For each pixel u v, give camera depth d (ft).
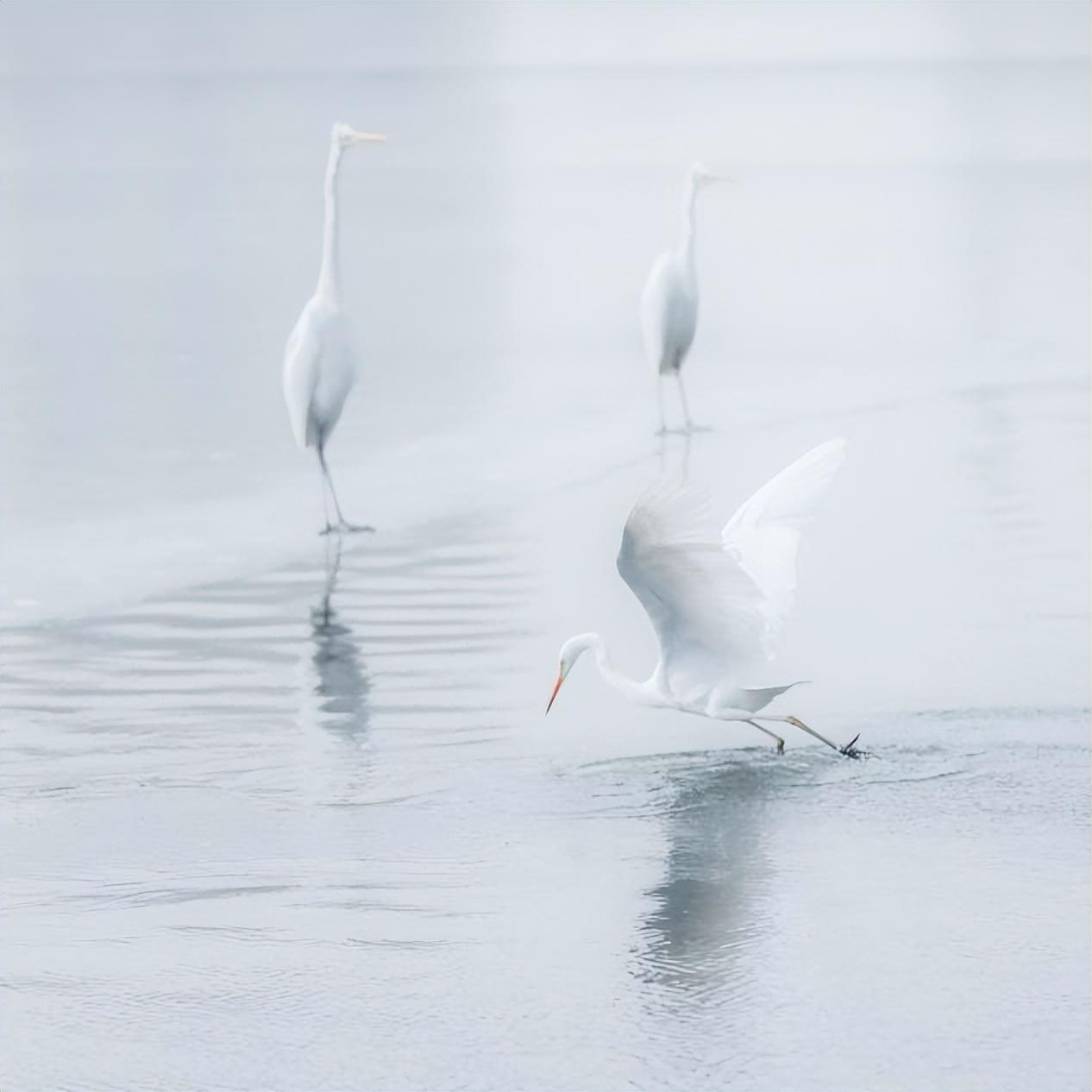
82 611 49.26
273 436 76.18
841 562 51.70
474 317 114.32
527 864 30.53
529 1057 23.77
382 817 33.01
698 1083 22.97
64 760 36.65
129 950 27.37
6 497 64.54
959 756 35.55
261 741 37.73
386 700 40.55
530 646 44.93
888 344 99.60
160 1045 24.32
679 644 33.73
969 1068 23.21
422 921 28.22
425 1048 24.06
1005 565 51.16
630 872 30.01
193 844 31.81
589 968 26.37
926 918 27.81
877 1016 24.64
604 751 36.60
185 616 48.60
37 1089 23.25
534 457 70.79
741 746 36.60
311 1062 23.77
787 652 43.09
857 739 36.60
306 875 30.25
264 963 26.81
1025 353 94.58
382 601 49.73
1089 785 33.73
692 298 75.72
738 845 31.04
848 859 30.30
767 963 26.40
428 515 61.00
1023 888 28.89
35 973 26.55
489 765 35.83
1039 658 42.32
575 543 56.44
